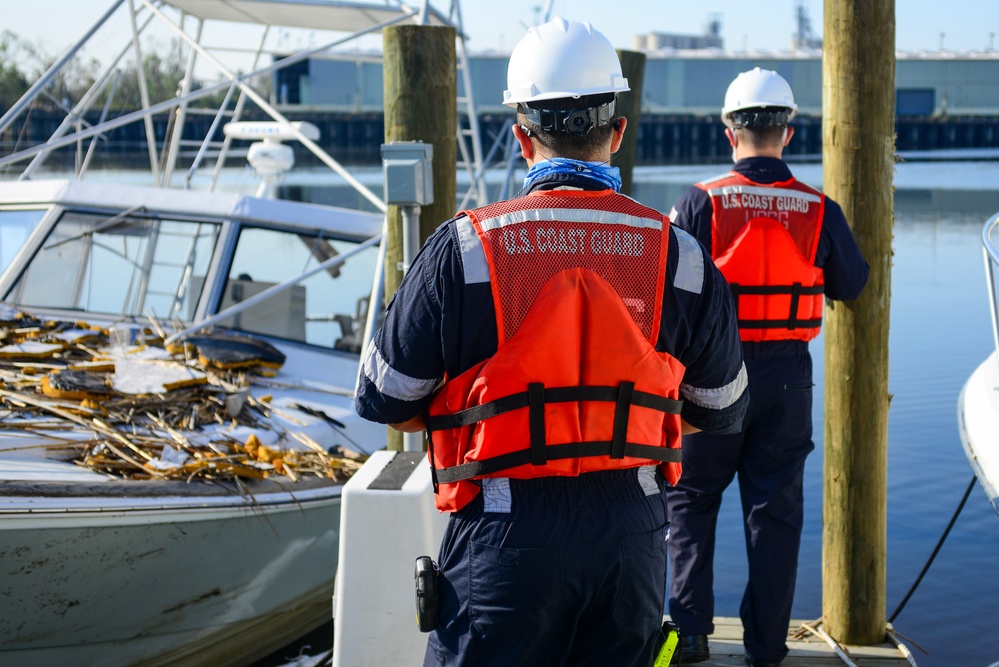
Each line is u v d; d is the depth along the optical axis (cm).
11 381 440
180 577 393
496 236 180
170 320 541
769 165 321
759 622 324
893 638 371
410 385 184
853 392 356
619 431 181
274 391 494
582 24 193
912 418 912
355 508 258
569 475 181
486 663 184
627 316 180
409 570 257
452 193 427
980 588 600
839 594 368
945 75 7738
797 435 317
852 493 361
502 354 178
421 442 394
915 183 4159
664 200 3419
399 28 414
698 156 7531
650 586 186
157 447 407
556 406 179
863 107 340
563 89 187
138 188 569
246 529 402
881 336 353
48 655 384
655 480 191
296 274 552
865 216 344
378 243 538
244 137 801
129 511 362
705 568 333
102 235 555
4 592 355
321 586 468
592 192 185
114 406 427
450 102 421
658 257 183
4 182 591
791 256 309
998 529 681
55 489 357
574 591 180
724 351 193
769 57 7381
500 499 181
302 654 486
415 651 258
